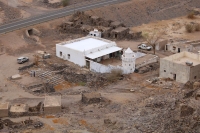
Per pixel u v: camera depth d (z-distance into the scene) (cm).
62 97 12188
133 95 12300
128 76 14138
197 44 17850
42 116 10512
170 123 8875
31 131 9525
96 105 11300
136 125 9325
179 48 16938
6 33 18425
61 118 10281
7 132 9425
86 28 19412
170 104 10338
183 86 12481
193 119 8562
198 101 9481
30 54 16600
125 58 14250
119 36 18962
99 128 9544
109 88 13138
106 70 14400
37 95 12475
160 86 13038
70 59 15750
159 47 17338
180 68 13275
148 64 15275
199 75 13362
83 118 10244
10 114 10569
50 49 17325
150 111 10188
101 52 15638
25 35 18725
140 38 19225
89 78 13975
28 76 14200
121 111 10612
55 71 14625
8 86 13262
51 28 19888
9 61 15688
